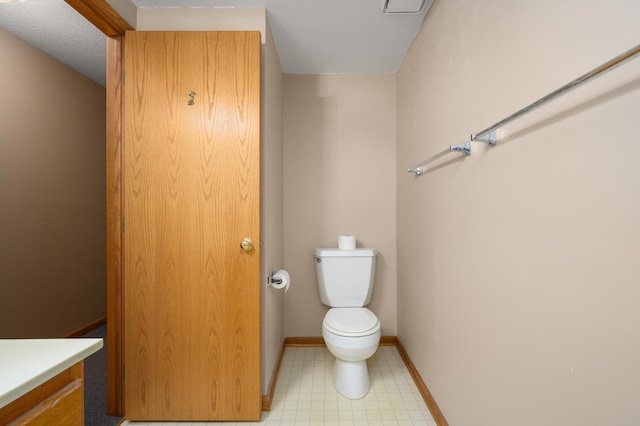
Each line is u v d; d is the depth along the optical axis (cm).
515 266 85
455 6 123
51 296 222
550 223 72
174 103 143
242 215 144
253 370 143
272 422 143
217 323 143
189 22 153
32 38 197
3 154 191
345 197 226
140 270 143
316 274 219
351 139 226
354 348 153
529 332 79
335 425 141
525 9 80
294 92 225
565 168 67
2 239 191
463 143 116
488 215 99
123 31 144
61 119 230
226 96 143
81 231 248
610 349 57
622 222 55
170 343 143
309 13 157
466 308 115
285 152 225
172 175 143
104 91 271
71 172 239
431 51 151
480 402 104
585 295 63
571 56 65
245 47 143
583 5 62
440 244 140
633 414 53
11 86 195
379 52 196
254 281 144
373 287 225
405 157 200
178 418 143
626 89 54
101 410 151
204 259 143
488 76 98
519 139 83
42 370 54
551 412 72
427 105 157
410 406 154
